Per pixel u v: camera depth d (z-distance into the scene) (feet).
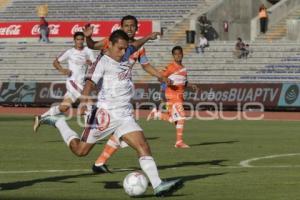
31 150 152.56
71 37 437.58
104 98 91.56
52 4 474.90
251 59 376.48
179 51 165.37
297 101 307.17
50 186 97.14
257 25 409.90
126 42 91.09
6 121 260.42
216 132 214.28
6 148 157.17
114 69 91.04
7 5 486.79
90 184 99.25
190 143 174.50
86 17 457.68
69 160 131.95
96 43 105.40
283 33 406.62
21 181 102.17
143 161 87.61
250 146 165.37
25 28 449.89
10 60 425.28
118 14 452.35
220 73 378.53
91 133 92.38
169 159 135.64
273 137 194.08
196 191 92.38
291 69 365.20
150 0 450.71
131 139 88.89
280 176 108.37
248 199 86.07
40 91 349.41
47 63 415.64
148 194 89.81
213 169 118.32
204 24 410.72
